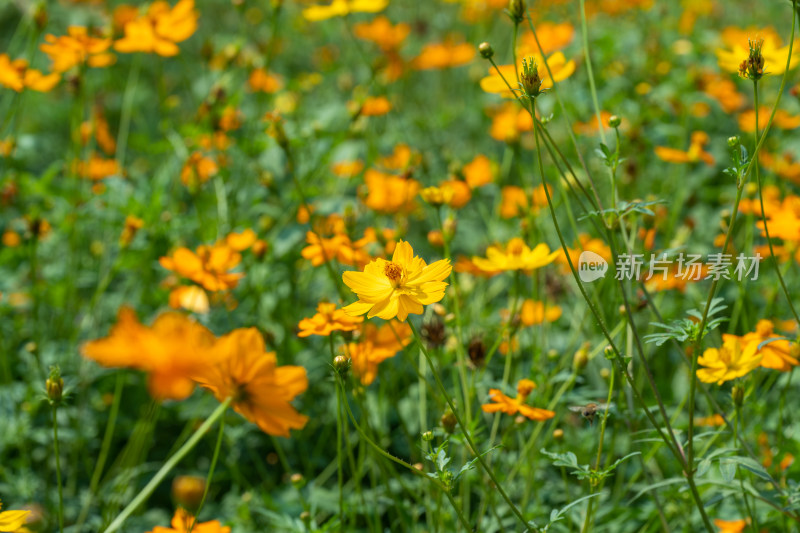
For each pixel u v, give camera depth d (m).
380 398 2.07
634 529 2.00
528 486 1.94
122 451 2.17
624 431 2.09
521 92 1.75
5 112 3.16
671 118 2.80
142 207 2.25
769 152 2.42
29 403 2.11
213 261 1.97
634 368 2.06
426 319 2.00
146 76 3.78
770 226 1.88
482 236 2.51
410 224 2.55
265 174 2.23
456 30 4.21
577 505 1.97
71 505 2.08
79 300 2.33
